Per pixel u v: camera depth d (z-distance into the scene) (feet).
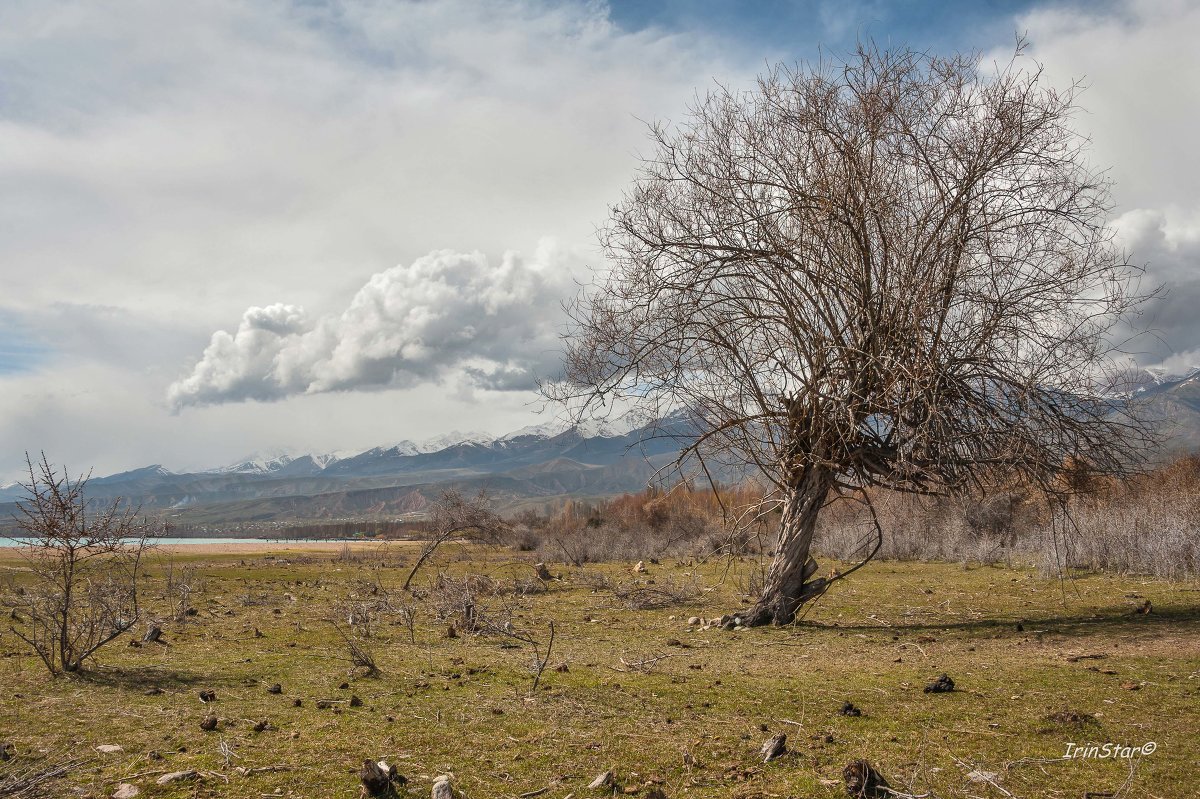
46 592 34.06
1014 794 14.73
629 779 15.79
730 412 40.75
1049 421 34.94
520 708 21.77
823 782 15.34
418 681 25.86
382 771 15.21
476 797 14.82
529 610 49.19
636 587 55.62
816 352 38.09
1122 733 18.56
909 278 35.24
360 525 492.13
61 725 19.99
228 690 24.40
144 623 41.39
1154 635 33.30
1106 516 65.41
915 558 82.99
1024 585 55.16
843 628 39.22
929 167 35.83
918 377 33.45
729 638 36.63
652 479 41.91
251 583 73.05
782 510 43.09
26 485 26.73
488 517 103.24
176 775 15.69
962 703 21.93
